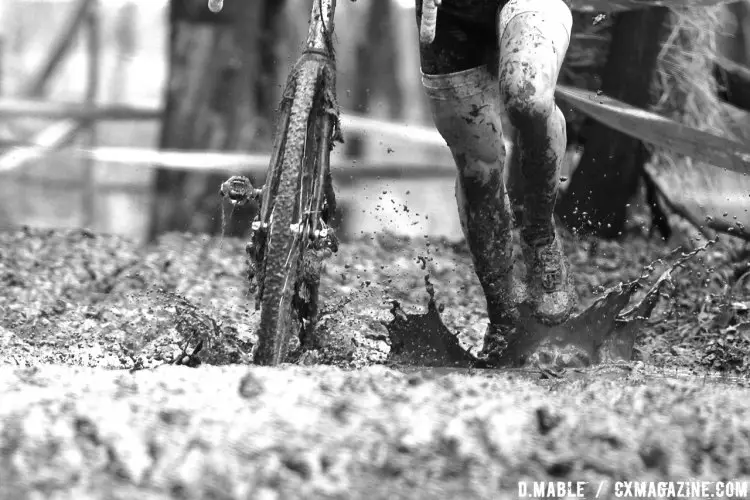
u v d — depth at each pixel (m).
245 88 30.73
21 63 60.69
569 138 17.64
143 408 6.36
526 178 8.68
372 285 15.10
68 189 39.69
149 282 15.39
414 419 6.29
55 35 61.50
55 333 11.60
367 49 43.28
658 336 11.65
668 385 7.62
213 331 9.42
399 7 47.19
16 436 5.94
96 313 12.75
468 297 14.62
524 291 9.27
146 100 58.62
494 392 7.16
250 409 6.43
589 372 8.73
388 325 9.42
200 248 19.00
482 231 9.32
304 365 8.34
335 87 8.91
